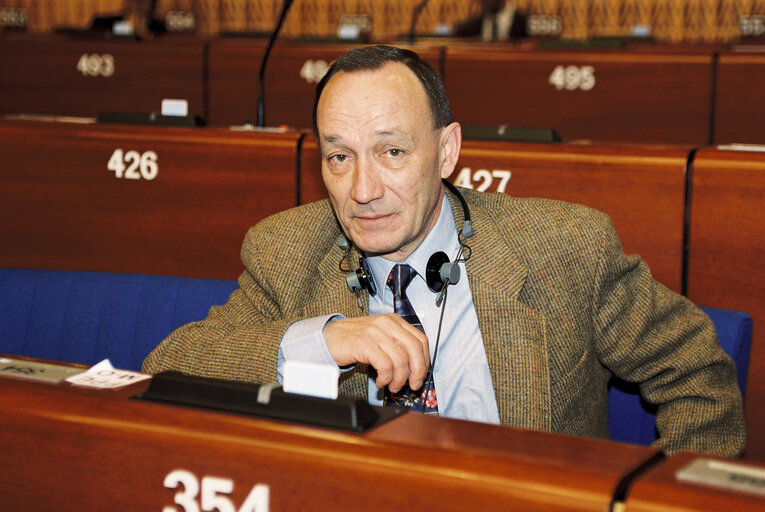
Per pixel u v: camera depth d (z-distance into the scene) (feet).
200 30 35.45
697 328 5.23
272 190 8.53
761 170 7.02
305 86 17.43
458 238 5.19
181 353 4.96
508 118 16.22
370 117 4.43
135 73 18.19
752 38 21.54
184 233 8.82
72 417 2.79
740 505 2.05
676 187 7.34
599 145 7.82
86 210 9.05
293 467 2.49
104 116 9.46
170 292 6.23
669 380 5.16
